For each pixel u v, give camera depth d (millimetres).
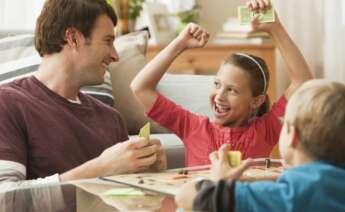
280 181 1114
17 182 1612
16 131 1759
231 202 1086
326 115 1133
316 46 4094
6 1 3531
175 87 2846
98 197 1388
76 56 1888
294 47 1884
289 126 1178
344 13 3936
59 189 1418
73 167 1832
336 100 1143
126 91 2797
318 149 1137
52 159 1797
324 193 1074
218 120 1871
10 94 1802
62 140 1823
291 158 1181
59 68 1891
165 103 1913
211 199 1104
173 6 4121
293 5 4066
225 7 4395
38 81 1882
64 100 1888
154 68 1897
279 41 1888
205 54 3754
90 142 1894
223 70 1868
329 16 3963
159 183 1377
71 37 1875
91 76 1925
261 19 1863
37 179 1657
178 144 2467
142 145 1644
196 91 2832
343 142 1134
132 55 2859
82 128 1885
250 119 1913
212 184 1146
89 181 1445
